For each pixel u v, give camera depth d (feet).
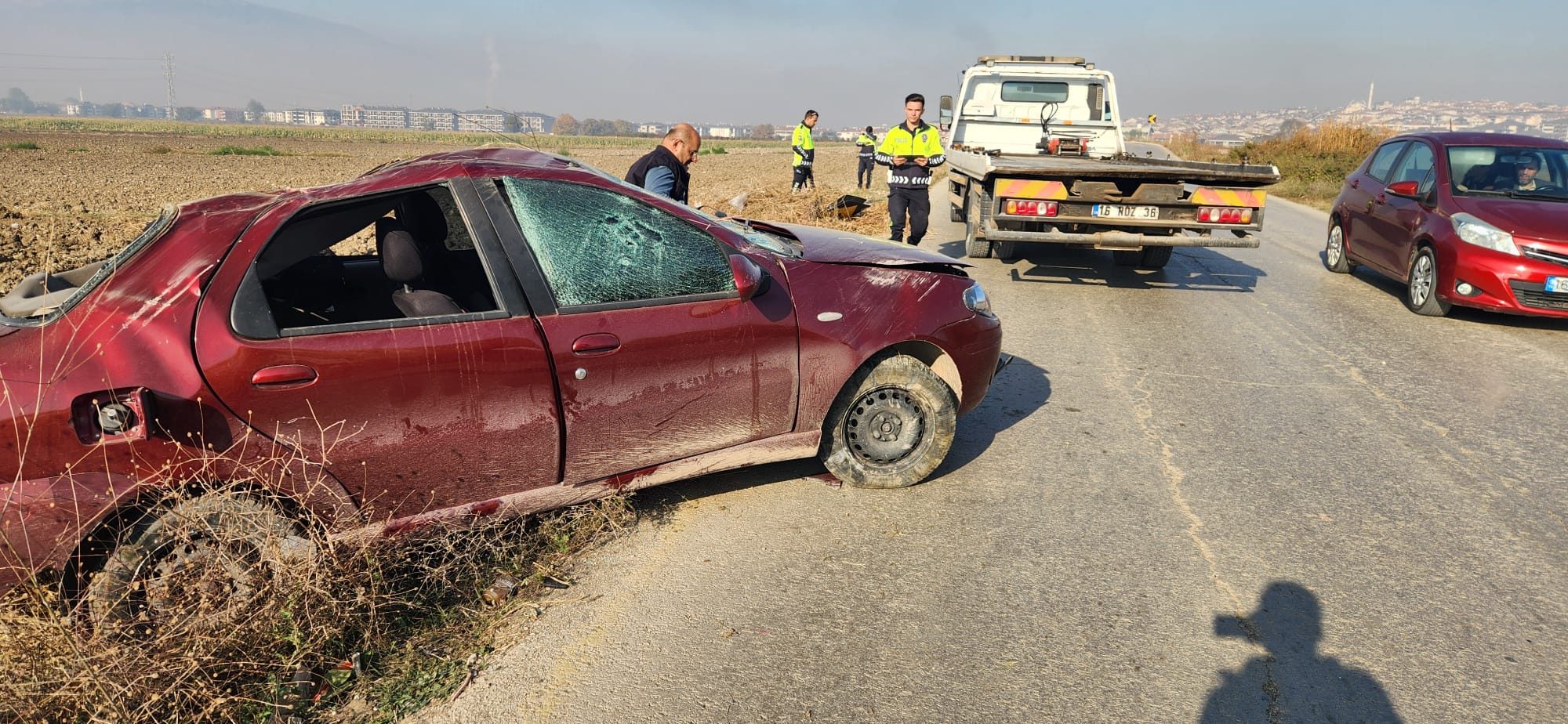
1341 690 9.49
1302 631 10.53
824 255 13.83
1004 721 8.96
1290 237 47.09
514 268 11.08
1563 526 13.26
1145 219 27.91
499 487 11.34
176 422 9.35
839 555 12.21
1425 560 12.20
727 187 76.54
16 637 8.51
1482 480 14.88
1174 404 18.65
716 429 12.59
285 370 9.75
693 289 12.17
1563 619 10.82
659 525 13.03
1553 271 24.39
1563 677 9.71
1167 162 30.42
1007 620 10.70
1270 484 14.64
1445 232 26.55
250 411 9.66
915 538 12.72
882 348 13.41
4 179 93.91
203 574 9.40
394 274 11.21
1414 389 19.86
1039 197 28.12
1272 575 11.77
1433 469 15.33
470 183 11.23
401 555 10.80
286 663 9.39
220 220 10.12
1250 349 23.09
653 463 12.31
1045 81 41.45
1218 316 27.09
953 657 9.98
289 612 9.50
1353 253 33.47
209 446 9.52
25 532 8.87
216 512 9.74
